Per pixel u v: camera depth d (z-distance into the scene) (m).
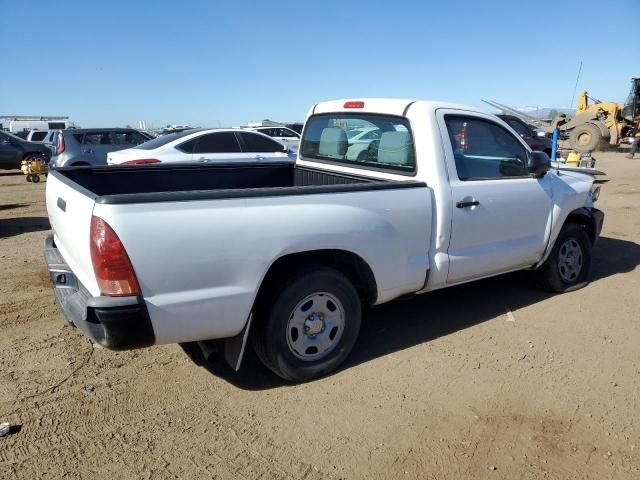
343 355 3.59
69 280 3.32
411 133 3.95
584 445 2.87
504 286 5.36
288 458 2.74
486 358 3.82
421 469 2.68
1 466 2.65
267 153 9.86
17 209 10.46
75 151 13.15
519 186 4.38
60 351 3.88
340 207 3.32
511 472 2.66
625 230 8.14
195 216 2.82
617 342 4.09
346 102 4.63
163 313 2.79
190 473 2.62
